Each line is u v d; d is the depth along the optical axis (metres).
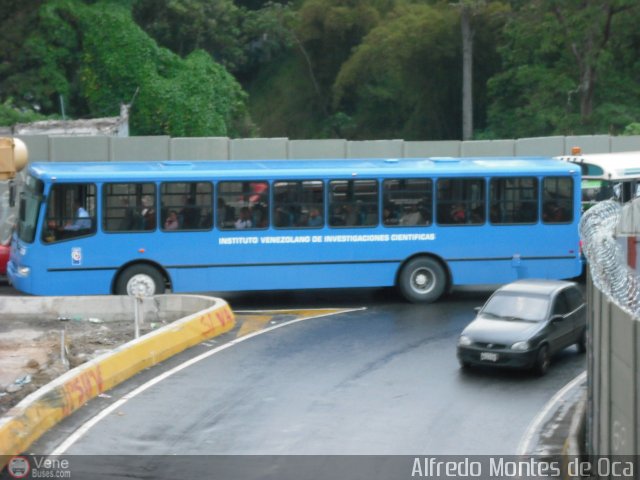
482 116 68.50
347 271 28.06
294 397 18.53
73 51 54.53
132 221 27.03
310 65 70.81
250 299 29.52
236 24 67.88
